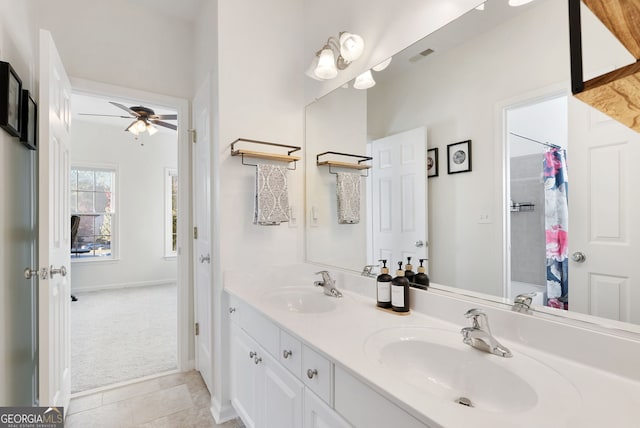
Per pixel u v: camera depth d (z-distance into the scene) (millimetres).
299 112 2148
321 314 1344
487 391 914
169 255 5633
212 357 2004
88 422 1877
